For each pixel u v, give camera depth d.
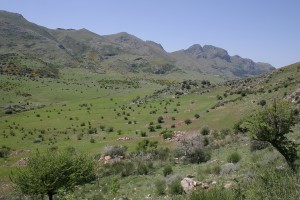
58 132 76.75
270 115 16.02
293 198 9.41
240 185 12.59
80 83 198.00
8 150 58.34
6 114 111.69
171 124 70.00
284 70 97.12
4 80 172.75
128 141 57.72
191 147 30.55
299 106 43.03
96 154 44.78
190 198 11.12
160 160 33.34
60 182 20.12
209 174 20.14
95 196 21.84
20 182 20.03
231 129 46.84
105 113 97.44
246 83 101.81
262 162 17.70
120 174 29.77
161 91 125.62
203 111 76.38
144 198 18.50
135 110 95.44
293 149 15.65
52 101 143.38
